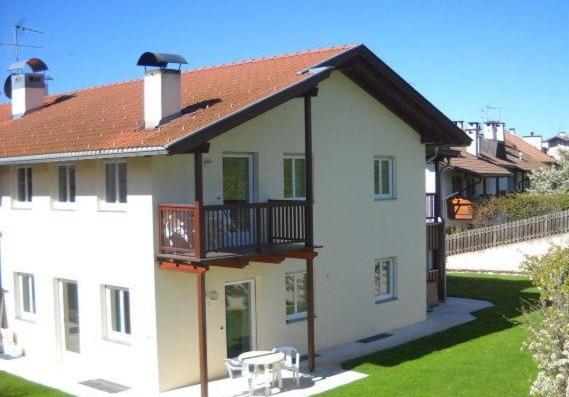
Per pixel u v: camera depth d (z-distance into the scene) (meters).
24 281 18.31
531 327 11.70
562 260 11.43
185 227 13.53
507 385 13.45
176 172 14.36
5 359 17.67
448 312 21.73
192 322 14.71
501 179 49.16
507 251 32.12
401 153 20.08
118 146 13.71
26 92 22.56
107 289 15.56
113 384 14.95
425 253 20.98
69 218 16.31
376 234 19.20
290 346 16.72
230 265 13.84
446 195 39.88
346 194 18.27
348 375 14.98
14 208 18.17
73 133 16.86
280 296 16.50
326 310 17.67
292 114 16.75
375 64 17.97
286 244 14.96
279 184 16.44
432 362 15.54
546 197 38.56
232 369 14.40
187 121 14.16
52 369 16.48
